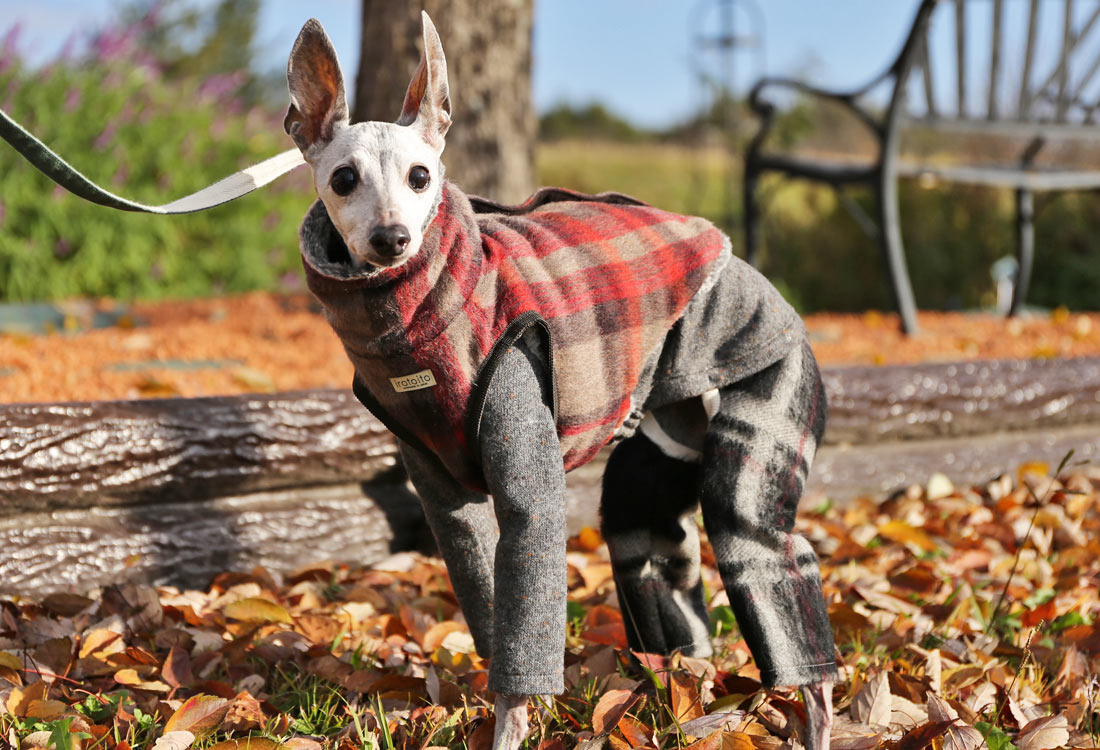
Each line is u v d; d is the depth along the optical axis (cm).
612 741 219
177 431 321
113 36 884
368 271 185
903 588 335
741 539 213
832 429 419
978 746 217
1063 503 417
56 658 255
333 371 469
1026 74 624
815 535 378
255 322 598
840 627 291
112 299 790
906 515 405
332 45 187
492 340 194
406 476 364
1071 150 912
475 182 563
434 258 188
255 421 332
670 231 222
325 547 345
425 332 188
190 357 493
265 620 280
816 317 743
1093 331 668
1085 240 973
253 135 934
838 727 228
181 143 861
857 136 1039
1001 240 986
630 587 250
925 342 593
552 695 220
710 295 222
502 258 200
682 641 254
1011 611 317
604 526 250
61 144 777
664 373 220
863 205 986
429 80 192
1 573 297
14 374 428
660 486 243
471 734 222
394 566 343
